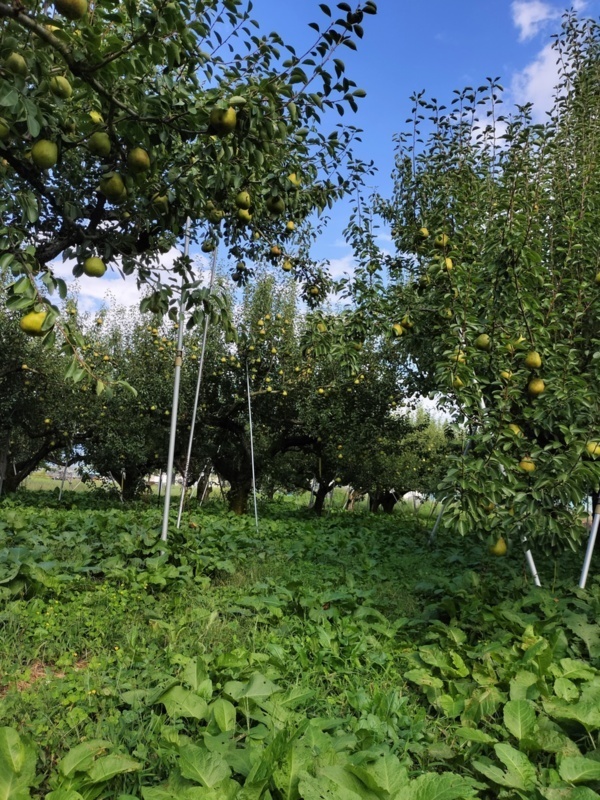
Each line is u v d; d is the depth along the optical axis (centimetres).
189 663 316
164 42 293
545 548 498
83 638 381
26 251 260
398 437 1627
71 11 250
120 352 1642
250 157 346
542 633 415
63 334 274
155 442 1631
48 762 240
